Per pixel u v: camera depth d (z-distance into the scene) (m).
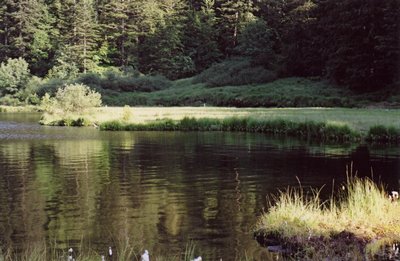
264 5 80.06
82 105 42.06
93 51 81.06
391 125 24.61
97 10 89.31
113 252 7.79
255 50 69.75
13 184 13.49
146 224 9.42
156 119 35.09
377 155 18.77
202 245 8.10
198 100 60.62
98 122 36.47
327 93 52.91
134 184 13.41
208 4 86.56
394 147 21.55
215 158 18.52
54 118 39.25
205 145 22.91
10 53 82.50
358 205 9.34
